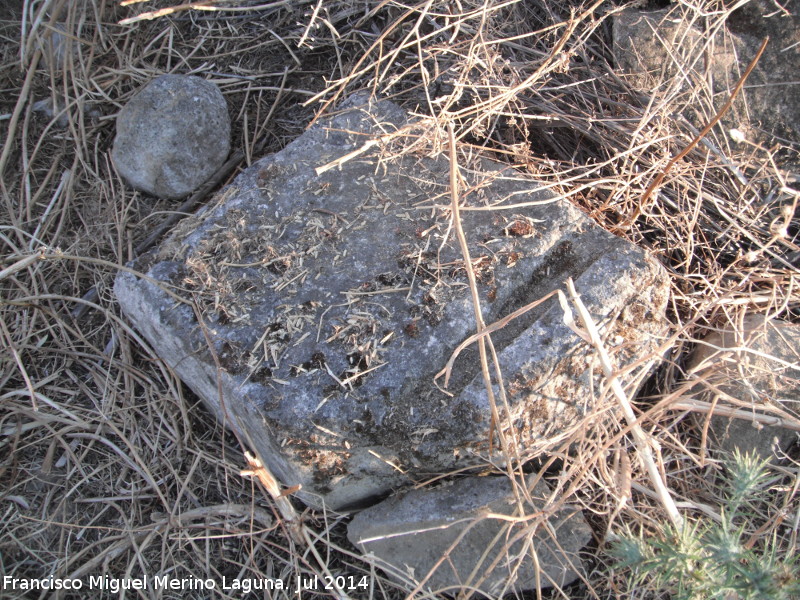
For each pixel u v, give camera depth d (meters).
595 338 1.92
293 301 2.28
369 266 2.34
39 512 2.41
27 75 3.12
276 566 2.34
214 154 2.91
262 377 2.15
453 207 1.84
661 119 2.63
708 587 1.70
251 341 2.22
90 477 2.47
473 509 2.12
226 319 2.26
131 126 2.83
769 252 2.49
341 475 2.16
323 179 2.55
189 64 3.25
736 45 2.83
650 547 1.88
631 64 2.87
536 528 2.08
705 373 2.40
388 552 2.19
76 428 2.54
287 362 2.17
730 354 2.38
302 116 3.12
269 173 2.58
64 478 2.46
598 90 2.90
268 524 2.36
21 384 2.61
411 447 2.12
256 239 2.42
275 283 2.32
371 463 2.15
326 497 2.24
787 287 2.59
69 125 3.08
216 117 2.90
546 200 2.37
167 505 2.39
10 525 2.38
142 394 2.62
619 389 1.95
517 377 2.14
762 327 2.44
